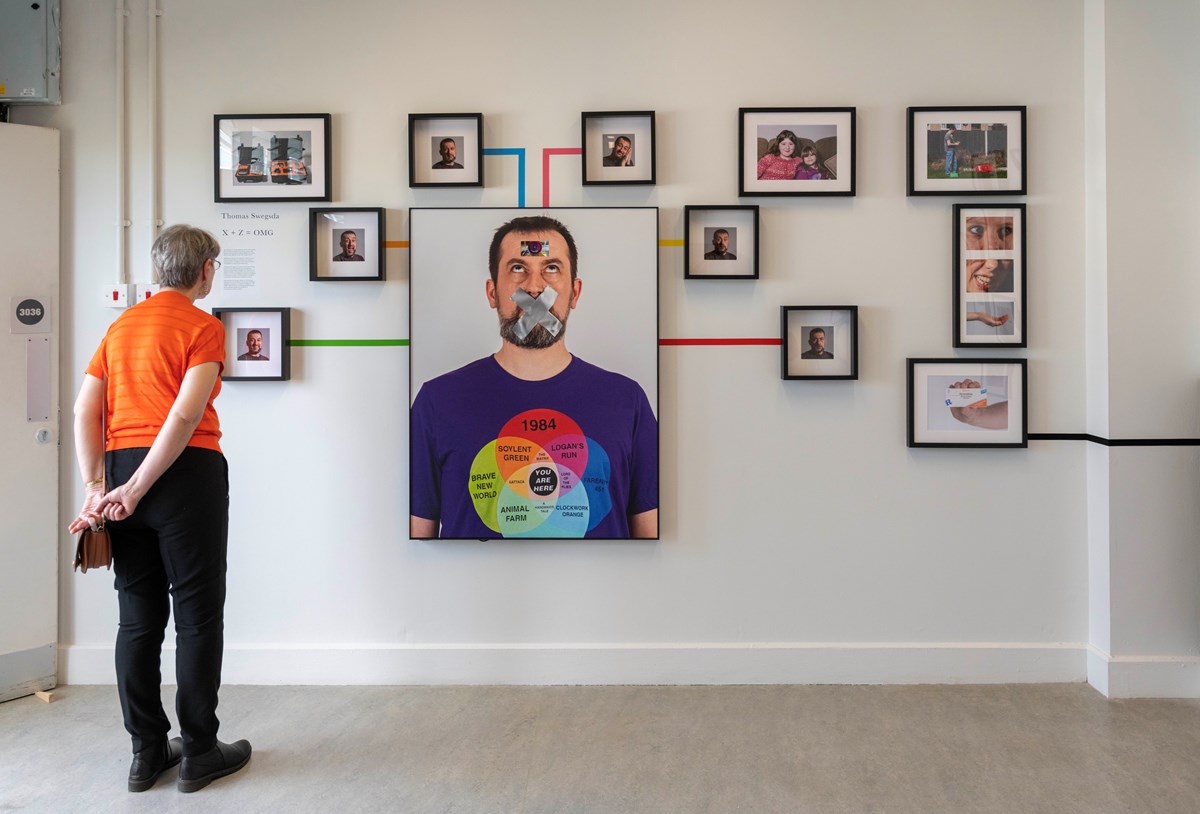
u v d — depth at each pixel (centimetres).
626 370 288
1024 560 290
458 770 231
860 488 290
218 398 291
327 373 292
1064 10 286
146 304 222
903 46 287
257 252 291
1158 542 278
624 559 292
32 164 282
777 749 243
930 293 288
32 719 264
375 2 289
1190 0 276
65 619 292
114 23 289
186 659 220
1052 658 289
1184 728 255
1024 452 290
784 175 287
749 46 288
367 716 266
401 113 290
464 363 289
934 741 248
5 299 278
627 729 256
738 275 286
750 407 290
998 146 285
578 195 289
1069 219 288
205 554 220
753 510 291
